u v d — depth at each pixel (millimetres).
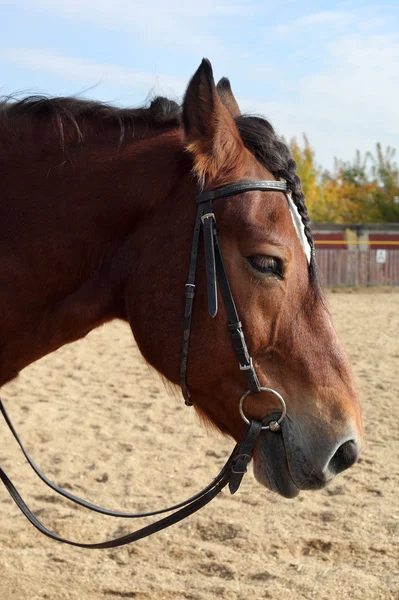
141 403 8375
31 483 5836
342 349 2979
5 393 8703
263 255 2785
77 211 3012
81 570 4430
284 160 2955
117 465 6293
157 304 2936
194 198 2932
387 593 4098
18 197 3039
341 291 26016
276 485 2918
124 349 11922
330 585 4188
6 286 3004
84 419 7676
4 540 4793
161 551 4691
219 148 2828
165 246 2938
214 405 3020
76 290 3064
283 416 2875
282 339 2873
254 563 4500
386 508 5344
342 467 2910
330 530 4965
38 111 3170
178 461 6414
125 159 3047
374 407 8203
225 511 5281
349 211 42344
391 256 27781
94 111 3164
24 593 4117
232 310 2818
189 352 2896
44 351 3139
